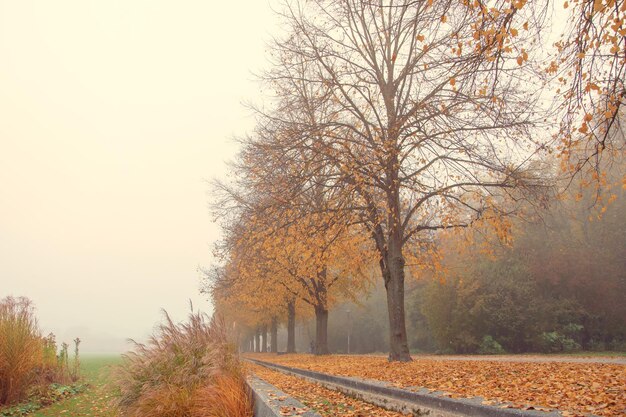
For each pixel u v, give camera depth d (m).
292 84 17.08
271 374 16.42
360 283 28.23
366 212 16.70
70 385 15.73
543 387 7.17
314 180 15.84
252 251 18.22
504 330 32.72
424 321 42.44
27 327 11.77
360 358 21.50
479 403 5.33
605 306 29.45
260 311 38.59
